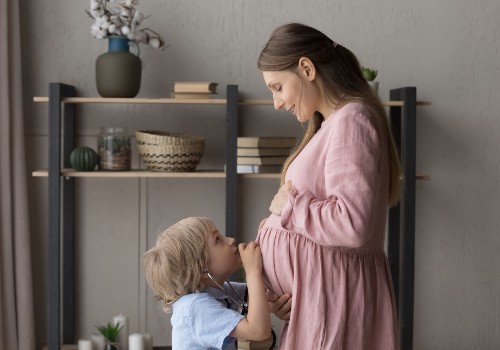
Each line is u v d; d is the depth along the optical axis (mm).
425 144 3709
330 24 3650
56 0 3574
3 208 3426
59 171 3215
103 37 3332
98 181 3648
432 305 3758
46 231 3645
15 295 3512
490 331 3773
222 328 1924
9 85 3447
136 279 3680
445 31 3676
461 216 3734
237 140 3312
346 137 1781
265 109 3668
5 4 3365
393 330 1901
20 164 3479
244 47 3635
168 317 3697
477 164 3721
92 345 3410
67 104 3559
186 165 3320
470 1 3672
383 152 1849
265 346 3125
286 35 1895
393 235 3635
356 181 1745
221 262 2033
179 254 1977
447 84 3688
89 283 3674
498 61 3689
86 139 3643
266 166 3318
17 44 3459
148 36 3404
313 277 1847
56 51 3592
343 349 1845
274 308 1924
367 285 1864
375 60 3666
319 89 1913
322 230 1760
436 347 3770
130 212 3664
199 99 3275
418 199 3725
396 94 3490
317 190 1855
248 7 3627
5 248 3438
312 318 1836
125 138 3352
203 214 3682
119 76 3301
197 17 3615
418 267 3746
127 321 3512
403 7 3662
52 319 3252
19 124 3473
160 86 3619
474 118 3703
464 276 3758
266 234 1956
